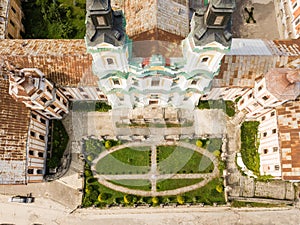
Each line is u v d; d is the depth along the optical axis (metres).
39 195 57.09
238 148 58.72
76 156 58.38
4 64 50.44
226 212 56.22
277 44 53.78
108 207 55.91
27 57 49.75
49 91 50.81
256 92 51.84
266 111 55.19
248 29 65.62
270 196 56.81
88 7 32.75
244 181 57.38
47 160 57.69
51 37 64.44
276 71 48.69
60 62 50.12
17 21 61.88
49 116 57.62
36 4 65.56
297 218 56.22
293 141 49.62
